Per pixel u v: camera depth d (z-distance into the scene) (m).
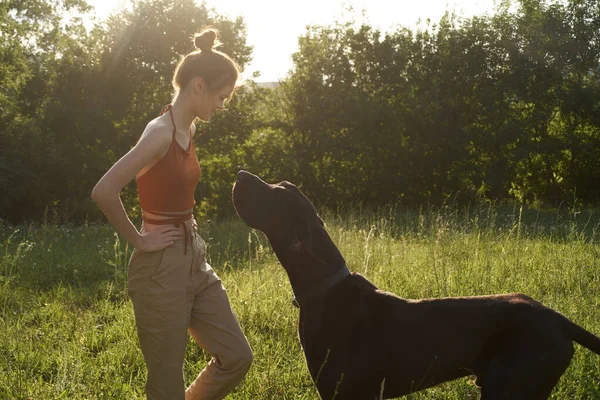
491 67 19.17
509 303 2.57
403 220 13.60
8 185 14.38
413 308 2.68
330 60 17.84
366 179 17.92
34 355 4.11
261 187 2.87
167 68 16.70
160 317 2.62
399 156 17.70
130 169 2.42
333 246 2.83
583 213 15.48
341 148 17.47
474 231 9.39
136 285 2.64
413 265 6.71
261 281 6.05
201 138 17.30
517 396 2.41
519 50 19.00
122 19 16.67
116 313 5.35
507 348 2.48
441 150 17.88
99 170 15.46
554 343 2.43
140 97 17.25
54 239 10.54
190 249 2.68
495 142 18.12
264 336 4.58
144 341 2.69
